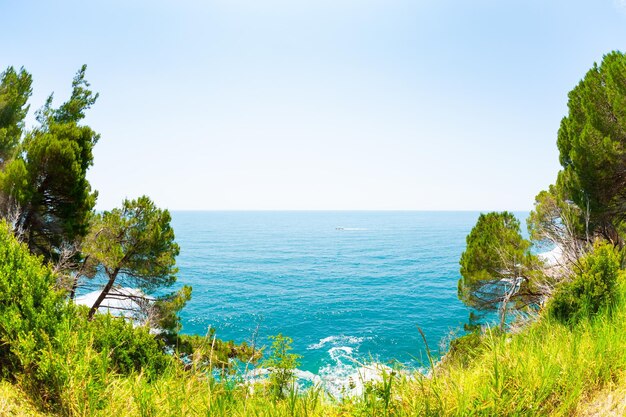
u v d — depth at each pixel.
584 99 13.73
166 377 3.46
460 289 16.28
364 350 33.28
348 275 83.62
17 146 14.84
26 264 4.06
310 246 158.75
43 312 3.57
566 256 8.77
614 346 3.13
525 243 14.64
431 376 3.03
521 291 13.52
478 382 2.94
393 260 110.94
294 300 57.16
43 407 2.91
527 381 2.82
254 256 123.88
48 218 13.48
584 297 5.44
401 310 49.94
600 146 12.77
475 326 14.28
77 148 13.73
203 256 123.44
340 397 2.93
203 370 3.35
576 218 13.72
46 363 3.06
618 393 2.56
